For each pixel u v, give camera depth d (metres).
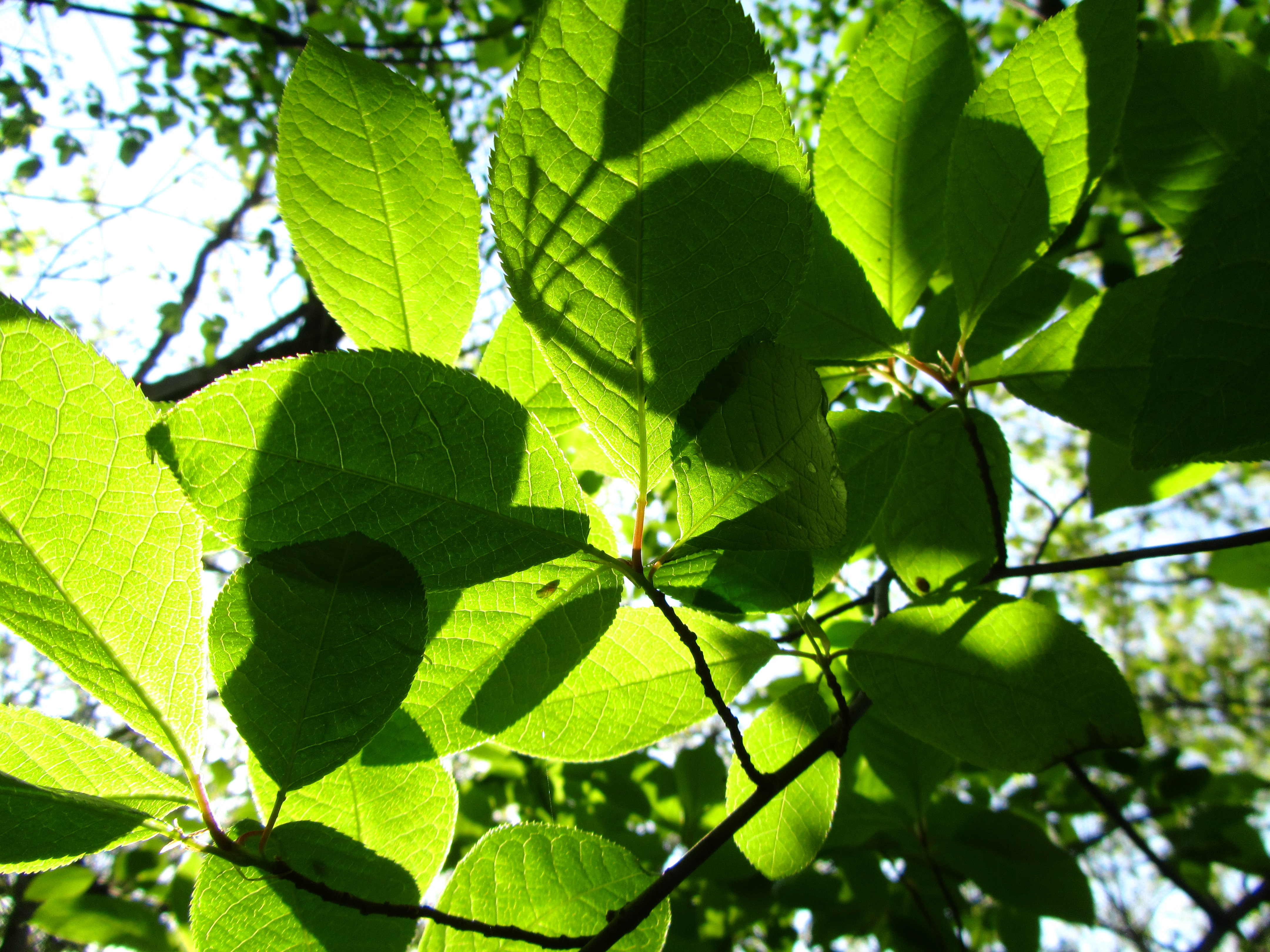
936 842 0.45
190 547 0.21
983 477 0.31
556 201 0.19
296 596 0.20
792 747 0.29
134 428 0.20
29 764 0.21
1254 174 0.20
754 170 0.19
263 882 0.23
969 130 0.29
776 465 0.20
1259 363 0.20
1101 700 0.26
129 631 0.21
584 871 0.25
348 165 0.23
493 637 0.23
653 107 0.19
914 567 0.33
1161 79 0.33
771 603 0.27
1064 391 0.31
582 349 0.20
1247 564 0.43
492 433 0.20
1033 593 0.62
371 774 0.24
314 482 0.19
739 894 0.50
